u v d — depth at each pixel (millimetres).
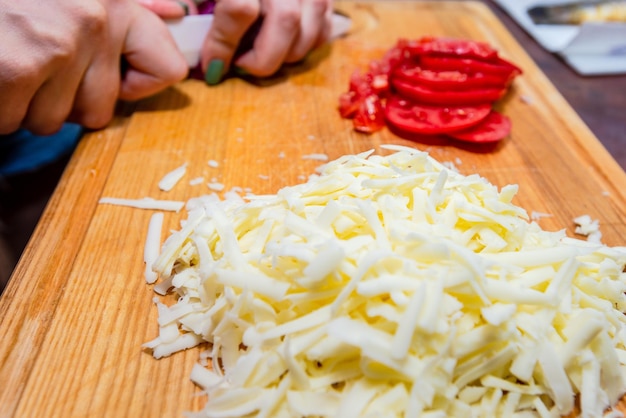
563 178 295
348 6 458
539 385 202
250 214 225
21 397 202
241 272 205
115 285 236
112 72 312
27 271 240
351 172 235
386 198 217
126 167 295
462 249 199
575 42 419
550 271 209
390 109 332
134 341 219
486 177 296
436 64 343
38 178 392
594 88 399
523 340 199
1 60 269
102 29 293
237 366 198
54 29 279
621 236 266
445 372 191
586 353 201
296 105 345
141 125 324
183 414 200
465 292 197
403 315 189
